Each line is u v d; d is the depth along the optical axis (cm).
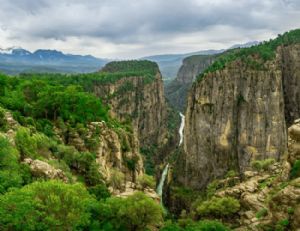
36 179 6156
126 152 11725
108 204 6125
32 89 12119
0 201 4406
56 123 10288
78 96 11575
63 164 7794
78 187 5728
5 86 11969
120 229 5956
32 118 9694
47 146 8119
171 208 18025
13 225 4316
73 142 9700
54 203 4706
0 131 7288
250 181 10556
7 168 5869
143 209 6106
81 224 5041
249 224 8325
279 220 6906
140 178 11669
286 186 7325
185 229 7475
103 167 9244
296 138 8031
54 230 4553
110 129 11156
